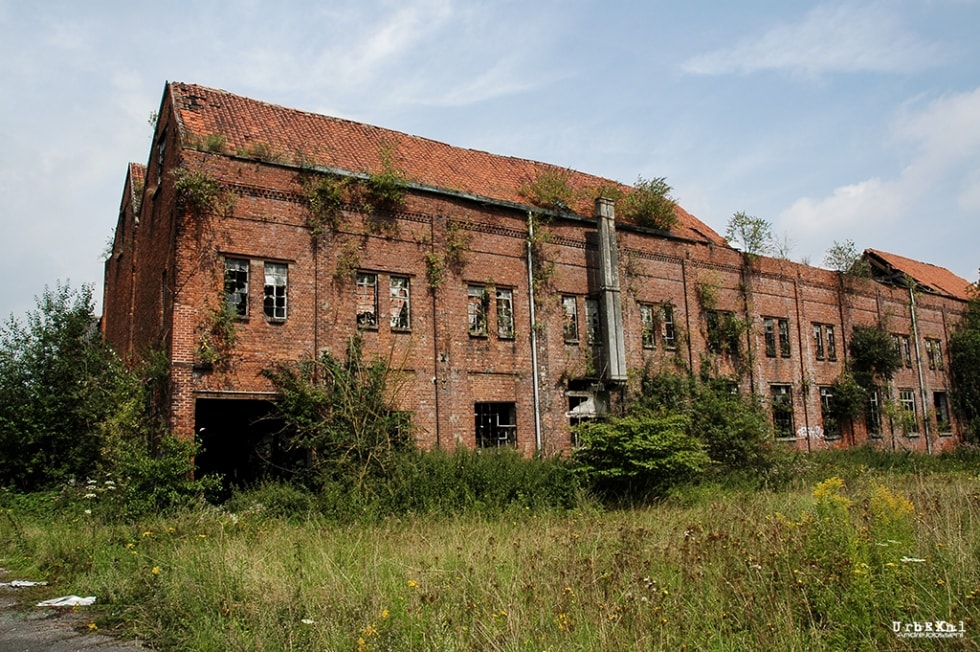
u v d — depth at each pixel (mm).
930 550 8141
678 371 27828
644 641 6359
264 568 9047
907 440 38219
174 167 19141
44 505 17375
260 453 20547
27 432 19641
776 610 6875
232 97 22188
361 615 7305
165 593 8484
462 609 7398
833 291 36250
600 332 25750
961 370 42844
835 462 26844
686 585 7996
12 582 10320
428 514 15891
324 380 18984
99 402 19531
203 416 21812
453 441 21344
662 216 28500
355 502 16078
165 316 18422
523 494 17922
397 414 18891
